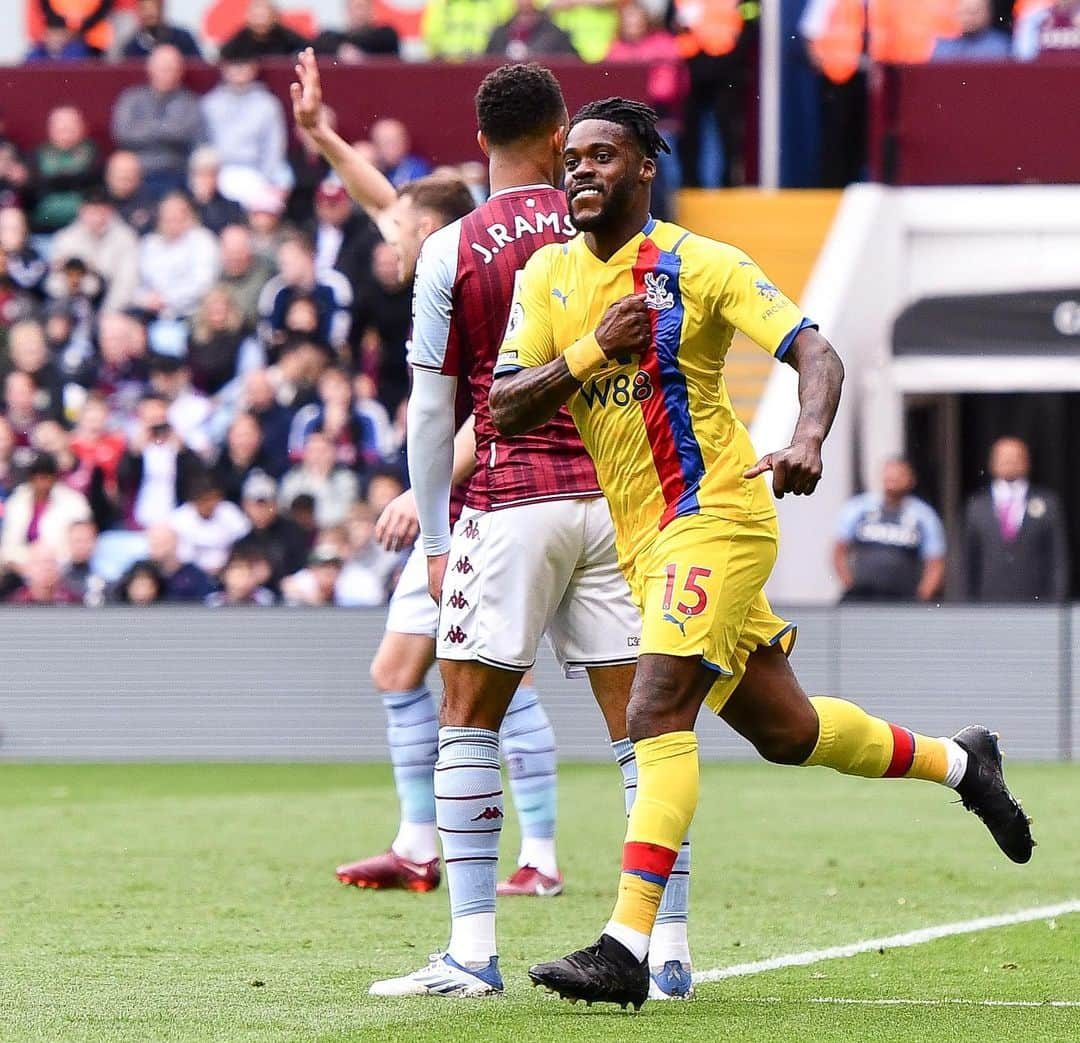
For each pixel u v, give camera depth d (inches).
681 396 355.6
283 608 1047.0
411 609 556.1
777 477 333.4
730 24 1256.8
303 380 1102.4
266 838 682.8
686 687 354.6
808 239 1251.2
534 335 366.3
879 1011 365.7
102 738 1055.6
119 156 1198.9
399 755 558.3
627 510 364.8
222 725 1049.5
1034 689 1015.0
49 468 1109.1
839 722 388.8
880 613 1027.3
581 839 678.5
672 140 1234.0
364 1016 360.5
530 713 552.1
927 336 1160.2
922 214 1250.0
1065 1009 369.4
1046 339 1146.0
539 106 406.9
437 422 405.1
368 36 1240.2
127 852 642.8
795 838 679.7
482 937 388.8
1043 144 1252.5
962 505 1216.8
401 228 547.8
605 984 340.5
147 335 1170.6
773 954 445.7
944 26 1286.9
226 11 1384.1
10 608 1064.2
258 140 1205.1
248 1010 367.9
